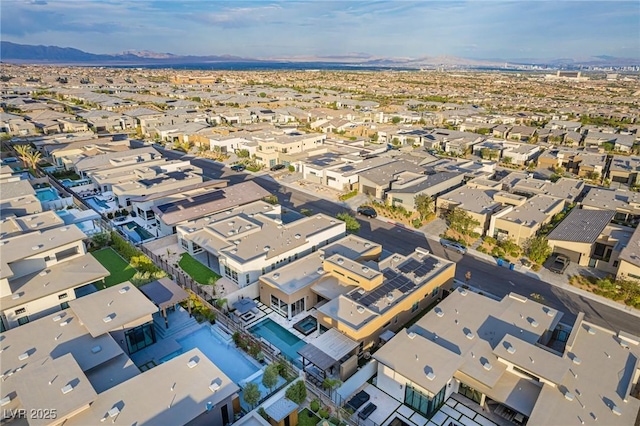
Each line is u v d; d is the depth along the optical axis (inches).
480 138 4886.8
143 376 1209.4
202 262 2181.3
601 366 1323.8
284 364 1456.7
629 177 3575.3
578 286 2050.9
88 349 1336.1
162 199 2753.4
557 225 2450.8
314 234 2196.1
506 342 1387.8
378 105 7711.6
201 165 4074.8
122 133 5206.7
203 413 1101.7
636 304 1893.5
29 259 1745.8
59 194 3134.8
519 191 3090.6
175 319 1717.5
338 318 1536.7
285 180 3651.6
